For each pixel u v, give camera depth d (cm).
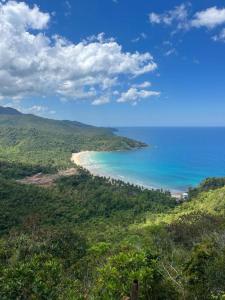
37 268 2384
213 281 2089
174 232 5509
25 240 4803
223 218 6738
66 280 2491
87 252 4356
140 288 1945
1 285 2053
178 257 3148
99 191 14288
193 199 12544
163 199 13412
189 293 2047
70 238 5191
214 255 2317
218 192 11744
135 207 12244
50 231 5719
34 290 2072
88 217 11194
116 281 1984
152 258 2284
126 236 6638
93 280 2802
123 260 2095
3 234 8031
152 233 6222
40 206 11144
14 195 11644
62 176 17475
